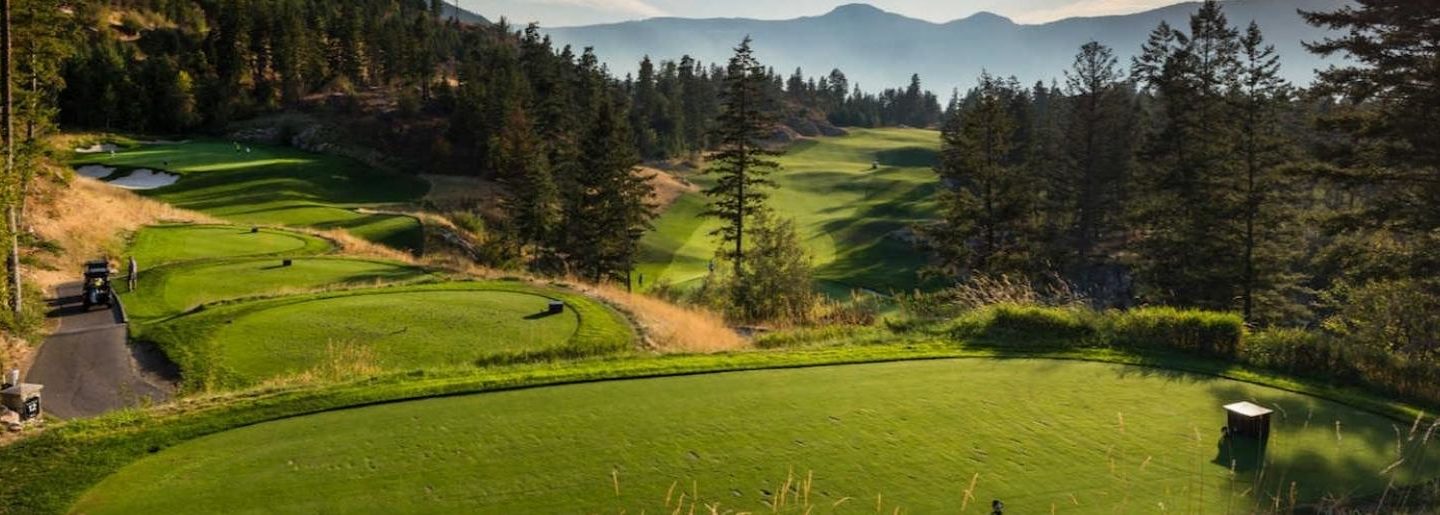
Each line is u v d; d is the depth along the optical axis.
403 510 7.34
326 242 40.09
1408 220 23.03
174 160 72.69
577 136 69.25
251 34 100.31
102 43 94.12
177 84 91.94
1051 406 10.83
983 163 37.66
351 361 16.08
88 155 72.31
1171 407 10.92
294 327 19.17
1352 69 22.97
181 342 18.20
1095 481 8.21
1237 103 32.91
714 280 33.34
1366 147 24.06
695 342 18.25
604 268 48.53
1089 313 16.59
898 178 94.19
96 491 7.75
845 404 10.76
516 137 68.06
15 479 7.92
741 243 43.16
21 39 29.38
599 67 108.12
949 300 25.52
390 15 127.00
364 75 109.50
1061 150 58.38
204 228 41.09
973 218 38.00
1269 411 9.49
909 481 8.14
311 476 8.11
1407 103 22.05
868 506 7.52
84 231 32.72
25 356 17.91
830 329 17.80
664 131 119.19
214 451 8.77
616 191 48.22
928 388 11.65
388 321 19.83
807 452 8.91
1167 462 8.79
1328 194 45.97
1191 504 7.68
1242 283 32.69
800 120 149.62
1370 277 24.28
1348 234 26.75
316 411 10.12
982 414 10.40
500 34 150.75
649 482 8.02
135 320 21.89
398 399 10.66
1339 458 9.03
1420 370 12.80
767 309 27.91
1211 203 34.09
